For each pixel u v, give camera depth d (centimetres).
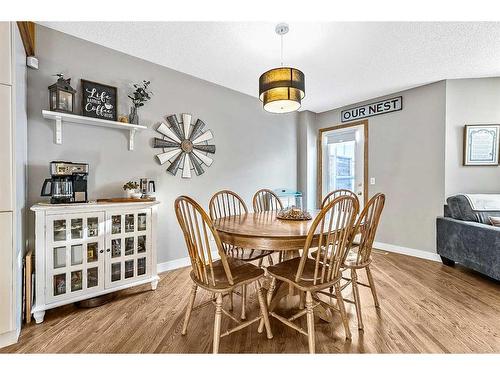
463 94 317
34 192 205
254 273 163
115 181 251
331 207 139
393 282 255
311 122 466
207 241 145
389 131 374
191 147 311
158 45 242
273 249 157
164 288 242
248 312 197
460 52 251
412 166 350
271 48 246
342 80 322
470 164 317
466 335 166
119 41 235
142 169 270
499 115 313
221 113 345
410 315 191
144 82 258
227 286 148
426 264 312
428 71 296
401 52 252
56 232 188
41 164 209
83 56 231
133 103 259
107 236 210
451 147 319
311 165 465
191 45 242
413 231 350
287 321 158
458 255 281
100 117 234
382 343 158
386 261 325
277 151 427
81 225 197
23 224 188
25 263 179
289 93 194
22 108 183
